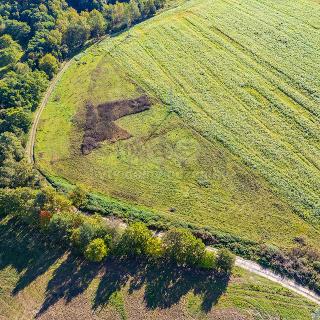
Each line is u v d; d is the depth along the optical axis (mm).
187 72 87312
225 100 79938
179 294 53438
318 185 64312
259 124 74562
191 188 66688
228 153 70688
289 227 60094
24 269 58094
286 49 87875
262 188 65125
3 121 77438
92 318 52219
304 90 79000
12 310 54125
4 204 63219
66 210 62094
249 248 58062
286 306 51625
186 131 75500
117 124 78750
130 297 53656
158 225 62188
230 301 52375
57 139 77750
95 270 56812
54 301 54219
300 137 71375
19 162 70562
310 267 55094
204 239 59531
